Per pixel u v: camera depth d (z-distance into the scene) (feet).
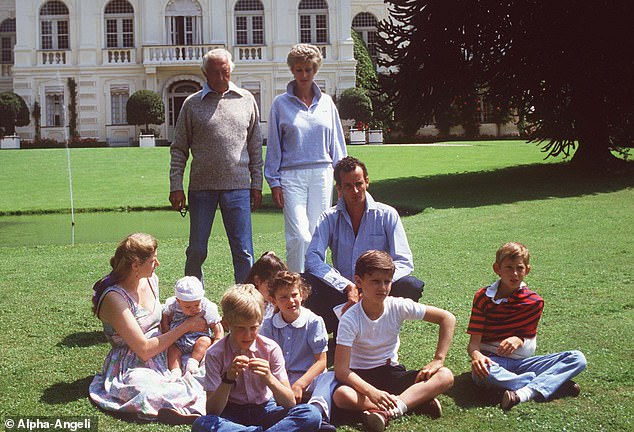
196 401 13.62
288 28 118.01
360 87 119.85
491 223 35.91
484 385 14.01
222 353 12.89
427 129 121.80
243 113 19.39
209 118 19.02
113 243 35.45
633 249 27.96
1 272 26.63
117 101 117.91
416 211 42.96
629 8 50.16
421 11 55.98
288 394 12.61
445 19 54.49
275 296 14.15
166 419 13.07
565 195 45.11
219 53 19.02
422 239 31.81
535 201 43.16
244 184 19.35
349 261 17.01
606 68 53.06
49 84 116.67
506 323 14.64
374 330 13.82
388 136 119.14
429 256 27.71
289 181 19.25
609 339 16.80
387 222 16.88
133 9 117.39
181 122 19.26
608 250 27.91
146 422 13.15
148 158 81.15
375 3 126.72
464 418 12.99
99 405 13.71
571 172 56.65
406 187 55.31
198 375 14.35
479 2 53.11
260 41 118.73
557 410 13.14
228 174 19.12
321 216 17.15
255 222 44.06
